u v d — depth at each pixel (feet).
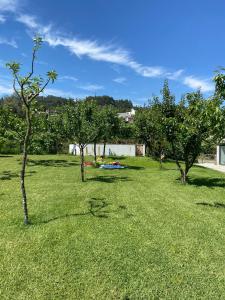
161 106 53.47
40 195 40.29
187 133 48.80
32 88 26.13
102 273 18.48
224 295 16.47
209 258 20.89
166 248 22.40
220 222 29.27
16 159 95.81
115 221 28.68
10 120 77.00
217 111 24.76
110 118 95.14
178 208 34.50
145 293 16.49
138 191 44.47
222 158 101.14
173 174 64.80
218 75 25.18
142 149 137.08
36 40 25.00
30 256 20.67
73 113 52.47
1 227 26.48
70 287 16.96
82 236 24.40
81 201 36.91
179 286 17.25
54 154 126.11
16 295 16.15
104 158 110.11
